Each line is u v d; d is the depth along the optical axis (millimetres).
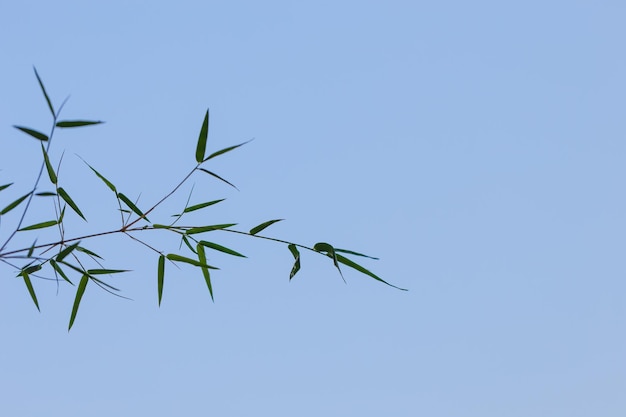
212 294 2898
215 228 2709
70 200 2533
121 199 2561
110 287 2613
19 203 2314
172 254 2848
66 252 2465
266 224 2727
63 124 2176
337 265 2680
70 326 2809
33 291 2732
